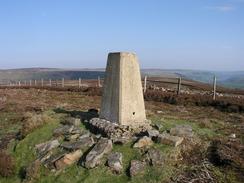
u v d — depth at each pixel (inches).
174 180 486.6
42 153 605.6
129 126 600.7
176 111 978.7
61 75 7391.7
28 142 657.6
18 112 992.9
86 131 642.2
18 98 1354.6
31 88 1852.9
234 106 997.8
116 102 621.0
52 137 649.0
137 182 491.2
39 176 559.2
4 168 594.6
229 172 494.0
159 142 562.9
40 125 699.4
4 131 799.1
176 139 558.6
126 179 501.7
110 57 642.2
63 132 649.6
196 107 1066.7
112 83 632.4
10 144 687.7
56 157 578.2
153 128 636.7
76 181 521.7
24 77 7214.6
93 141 594.9
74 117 724.7
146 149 548.4
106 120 639.8
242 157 527.2
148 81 2687.0
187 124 712.4
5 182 579.8
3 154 632.4
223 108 1022.4
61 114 786.2
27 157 617.9
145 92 1286.9
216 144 577.9
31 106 1087.6
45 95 1440.7
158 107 1051.3
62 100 1263.5
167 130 623.2
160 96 1211.9
